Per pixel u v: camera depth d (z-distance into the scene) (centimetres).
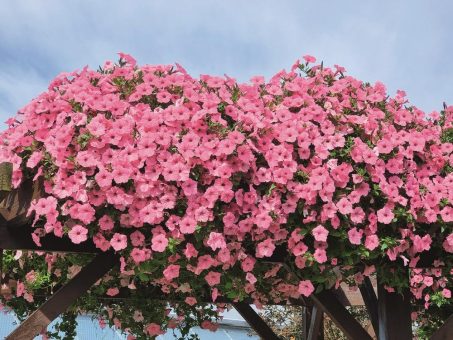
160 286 562
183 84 344
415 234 360
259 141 332
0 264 342
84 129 324
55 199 318
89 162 316
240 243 337
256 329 563
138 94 336
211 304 591
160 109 333
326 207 331
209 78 352
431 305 538
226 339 1154
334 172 335
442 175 372
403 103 383
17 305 569
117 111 332
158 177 322
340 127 352
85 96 332
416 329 591
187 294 562
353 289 420
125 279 527
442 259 381
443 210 351
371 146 352
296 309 998
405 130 375
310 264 341
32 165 320
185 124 329
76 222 327
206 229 327
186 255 329
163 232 326
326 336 938
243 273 371
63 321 601
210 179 325
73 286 358
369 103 371
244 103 338
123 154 318
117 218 327
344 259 352
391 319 374
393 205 346
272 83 366
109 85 343
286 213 329
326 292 378
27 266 523
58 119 329
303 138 336
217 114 330
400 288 369
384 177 344
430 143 369
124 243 325
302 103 350
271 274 447
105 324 616
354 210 336
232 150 319
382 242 347
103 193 319
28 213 320
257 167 334
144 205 321
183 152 317
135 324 588
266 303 573
